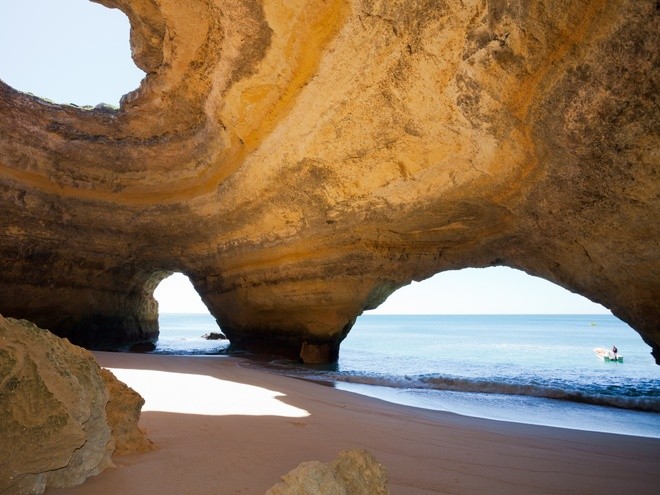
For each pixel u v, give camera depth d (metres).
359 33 5.88
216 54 7.77
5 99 10.10
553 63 4.64
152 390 5.09
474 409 5.58
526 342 27.69
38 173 10.73
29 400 1.91
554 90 4.78
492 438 3.81
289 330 12.09
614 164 5.00
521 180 6.27
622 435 4.27
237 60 7.34
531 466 3.02
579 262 7.15
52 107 10.72
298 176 8.43
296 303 11.02
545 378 9.75
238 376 7.02
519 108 5.25
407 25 5.46
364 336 36.72
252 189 9.57
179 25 7.88
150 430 3.24
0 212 10.27
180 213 11.55
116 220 11.82
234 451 2.81
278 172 8.66
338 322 11.15
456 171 6.73
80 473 2.12
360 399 5.71
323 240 9.71
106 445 2.33
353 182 7.88
